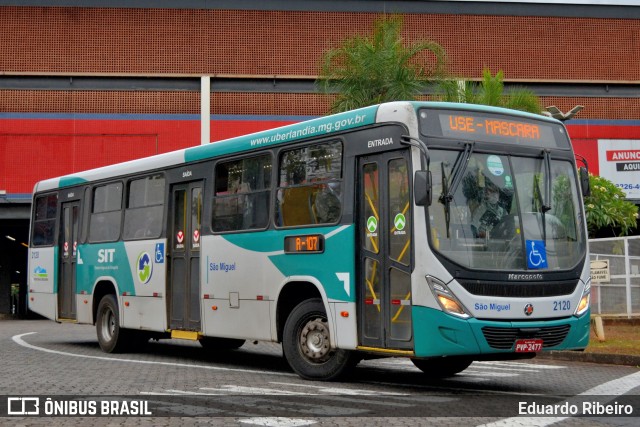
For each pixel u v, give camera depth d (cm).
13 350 1692
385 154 1032
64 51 3625
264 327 1205
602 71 3803
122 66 3641
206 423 776
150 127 3588
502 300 976
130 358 1512
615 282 2148
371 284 1038
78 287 1733
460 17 3759
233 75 3631
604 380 1189
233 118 3628
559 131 1109
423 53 3594
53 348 1753
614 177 3738
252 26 3703
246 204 1267
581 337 1040
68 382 1108
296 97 3666
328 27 3716
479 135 1032
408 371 1298
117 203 1620
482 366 1422
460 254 970
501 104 2417
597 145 3738
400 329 992
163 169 1480
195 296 1371
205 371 1268
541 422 791
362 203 1061
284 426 758
